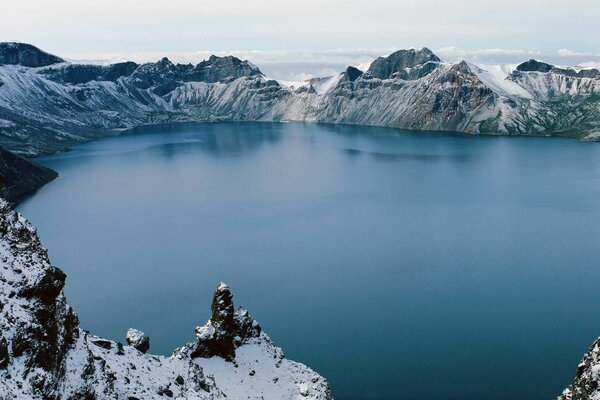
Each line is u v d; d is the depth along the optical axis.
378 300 195.25
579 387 74.75
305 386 105.81
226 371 106.75
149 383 73.75
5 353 46.69
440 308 186.75
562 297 194.25
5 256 55.12
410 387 134.25
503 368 143.38
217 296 116.31
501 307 186.00
